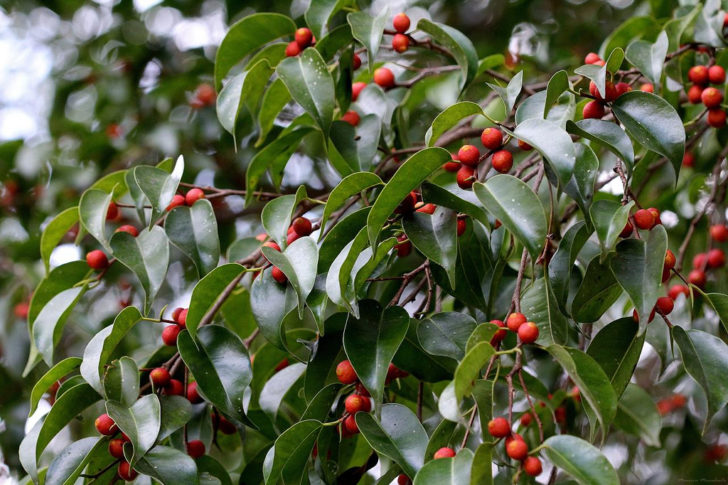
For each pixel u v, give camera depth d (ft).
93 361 6.74
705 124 9.73
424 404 8.33
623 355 6.34
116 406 6.55
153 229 7.80
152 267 7.57
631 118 6.76
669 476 12.01
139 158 14.49
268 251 6.63
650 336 9.01
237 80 8.25
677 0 11.02
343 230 6.77
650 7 11.22
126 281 13.34
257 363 8.48
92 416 11.90
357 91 9.53
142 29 15.37
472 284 7.74
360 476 7.55
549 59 12.68
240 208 13.89
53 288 8.49
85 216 7.88
